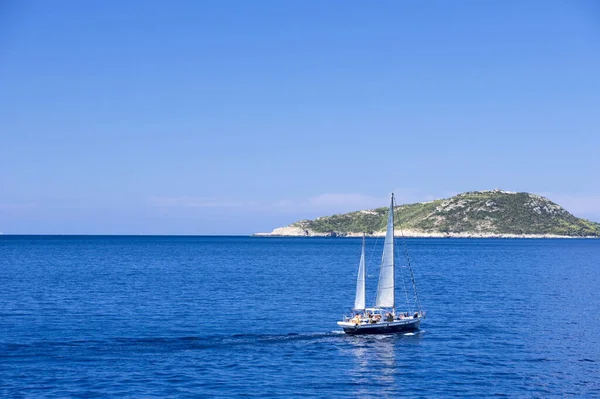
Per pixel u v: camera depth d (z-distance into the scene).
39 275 164.62
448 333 80.56
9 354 67.12
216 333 79.50
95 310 98.50
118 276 162.88
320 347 72.12
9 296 116.12
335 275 173.38
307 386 57.06
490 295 122.19
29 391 54.75
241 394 54.66
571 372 61.78
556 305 107.12
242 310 99.44
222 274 172.88
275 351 69.88
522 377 60.06
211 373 60.75
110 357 66.44
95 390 55.28
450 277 165.88
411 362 65.38
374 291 142.12
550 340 76.31
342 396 54.34
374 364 64.50
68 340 74.31
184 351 69.44
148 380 58.28
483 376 60.38
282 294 122.06
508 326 85.62
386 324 79.69
